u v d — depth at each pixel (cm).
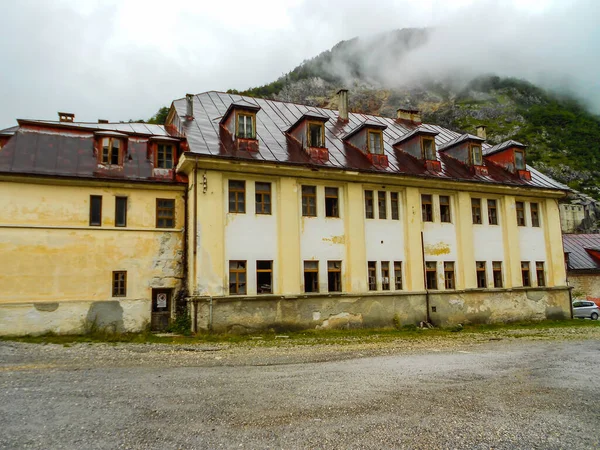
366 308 2142
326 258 2108
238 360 1238
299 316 1989
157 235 1988
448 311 2358
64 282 1808
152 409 750
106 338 1683
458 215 2484
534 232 2752
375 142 2400
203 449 583
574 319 2761
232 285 1922
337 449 587
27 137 1923
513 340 1784
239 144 2050
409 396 846
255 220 1997
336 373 1052
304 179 2119
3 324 1703
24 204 1789
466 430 668
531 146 9931
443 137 3191
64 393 852
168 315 1975
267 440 615
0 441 606
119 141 2025
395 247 2291
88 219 1881
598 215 7181
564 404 827
